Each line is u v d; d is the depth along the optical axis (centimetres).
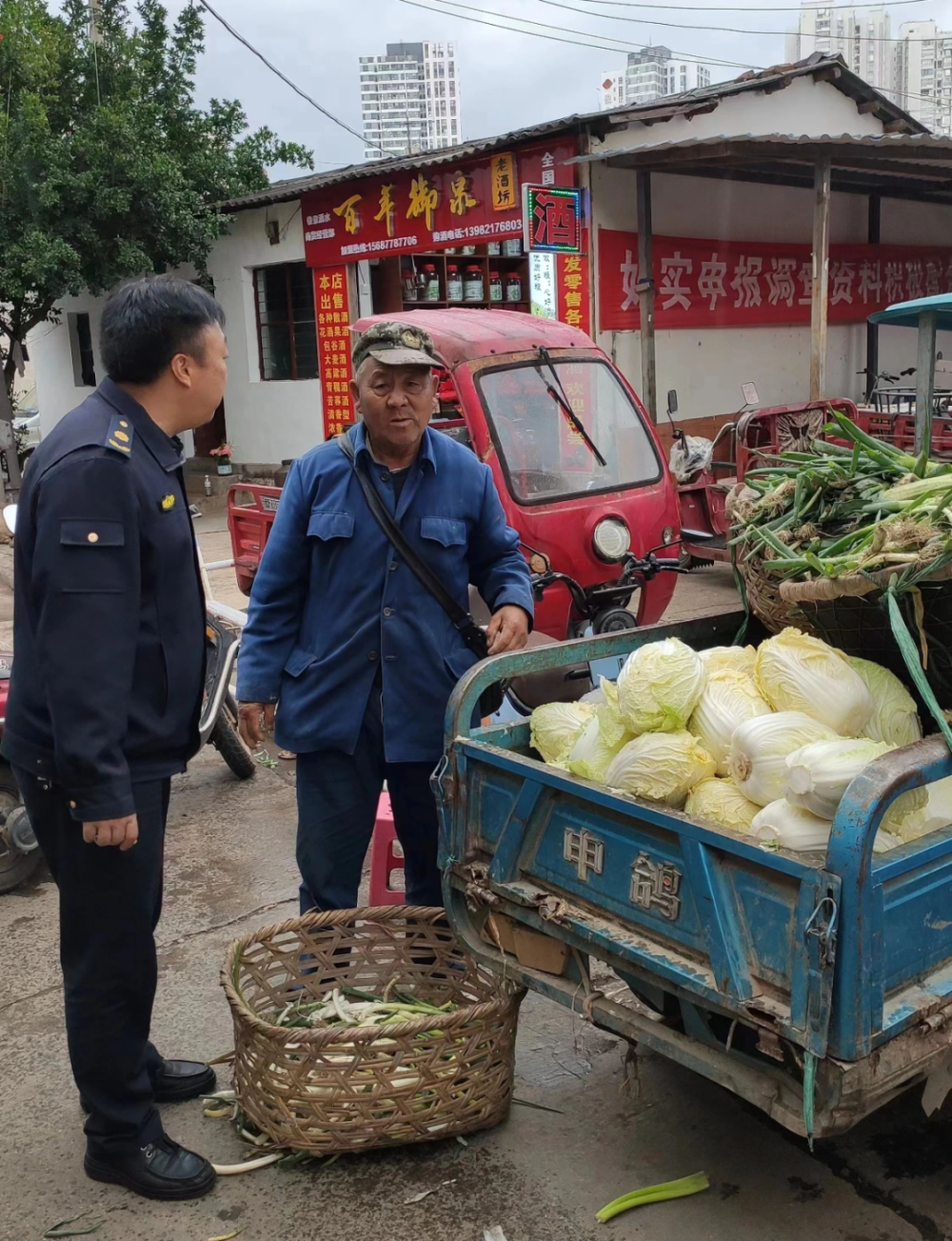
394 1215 227
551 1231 221
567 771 225
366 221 1097
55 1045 294
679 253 993
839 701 208
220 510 1268
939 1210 224
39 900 387
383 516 271
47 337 1611
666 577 486
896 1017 175
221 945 345
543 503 446
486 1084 241
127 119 1180
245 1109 244
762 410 760
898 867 172
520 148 930
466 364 466
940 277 1341
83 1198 236
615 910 211
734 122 989
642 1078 271
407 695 274
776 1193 229
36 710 220
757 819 192
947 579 207
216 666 432
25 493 215
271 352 1335
